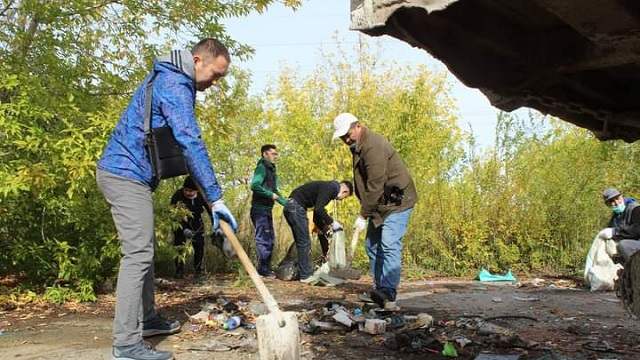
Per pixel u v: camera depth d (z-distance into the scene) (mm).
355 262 11539
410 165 12953
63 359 4902
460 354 5047
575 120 3445
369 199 6594
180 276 10219
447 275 11633
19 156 7426
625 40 2309
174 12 8977
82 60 8391
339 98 14492
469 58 2895
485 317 6734
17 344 5453
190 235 9578
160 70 4723
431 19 2699
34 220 8094
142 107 4699
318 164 13930
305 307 7254
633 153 12898
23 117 7266
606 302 8086
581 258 11805
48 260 8070
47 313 6980
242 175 13109
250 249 11461
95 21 8633
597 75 3090
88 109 8031
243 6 9398
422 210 12094
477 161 12492
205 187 4520
